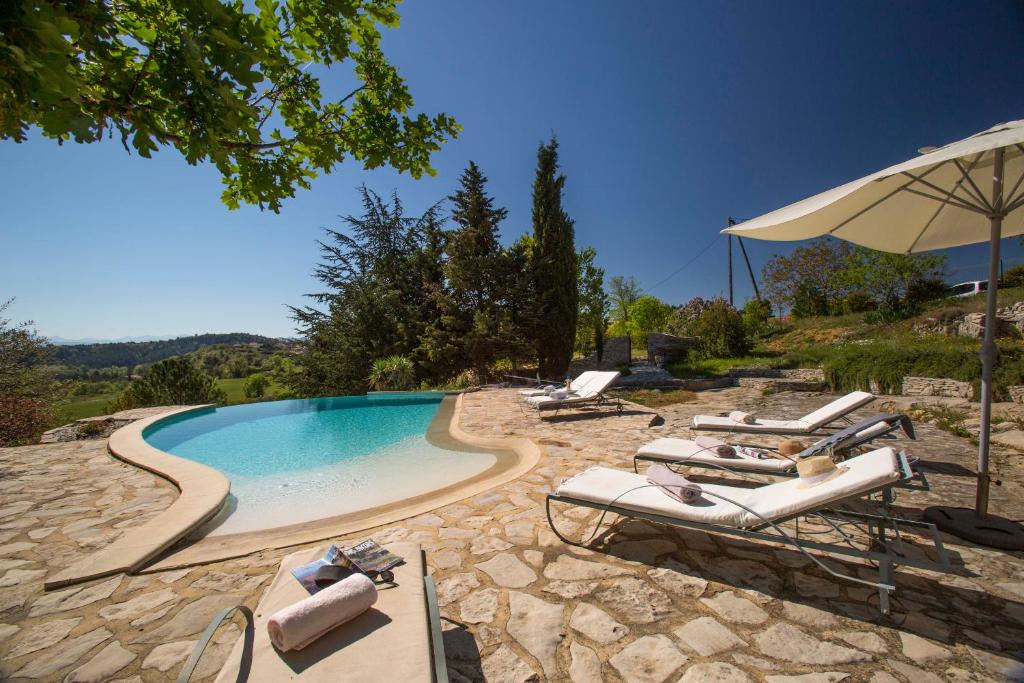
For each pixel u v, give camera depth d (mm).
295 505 4812
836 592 2490
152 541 3377
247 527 4133
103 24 1503
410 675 1438
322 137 2836
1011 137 2068
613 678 1890
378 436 8594
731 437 6457
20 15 1183
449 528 3504
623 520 3520
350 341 20281
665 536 3232
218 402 17453
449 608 2438
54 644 2248
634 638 2148
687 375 16109
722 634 2156
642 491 3043
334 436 8883
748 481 4469
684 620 2275
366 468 6270
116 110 1611
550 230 18875
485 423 8445
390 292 19984
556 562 2914
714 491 2992
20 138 1508
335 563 2113
